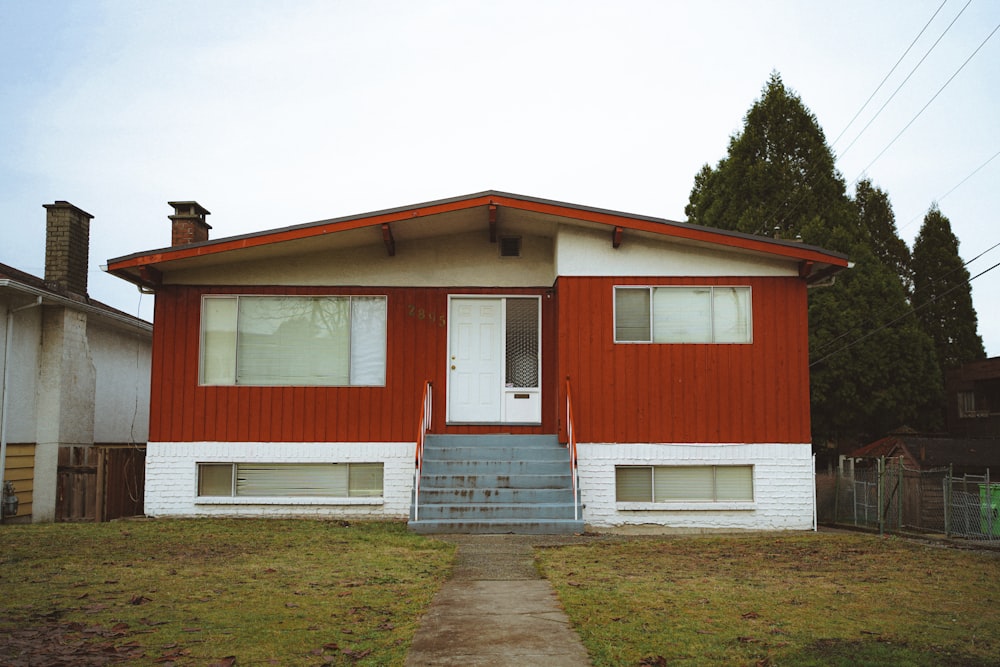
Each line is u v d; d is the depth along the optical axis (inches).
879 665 236.5
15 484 639.8
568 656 244.5
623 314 614.2
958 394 1346.0
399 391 636.7
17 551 429.4
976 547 533.6
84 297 752.3
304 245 618.2
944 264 1531.7
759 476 603.5
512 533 530.9
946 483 597.3
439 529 529.3
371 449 628.7
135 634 262.1
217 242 590.2
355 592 332.2
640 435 605.3
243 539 486.0
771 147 1266.0
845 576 380.5
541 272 653.3
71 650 242.4
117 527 548.7
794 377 609.6
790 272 615.2
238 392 631.8
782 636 267.9
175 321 636.7
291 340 639.1
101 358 791.7
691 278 614.9
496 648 252.2
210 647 248.4
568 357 609.9
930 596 335.3
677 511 601.3
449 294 649.6
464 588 345.4
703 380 609.9
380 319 644.1
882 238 1557.6
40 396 671.8
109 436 804.6
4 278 596.7
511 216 607.2
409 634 267.9
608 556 435.8
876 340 1103.0
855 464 1008.9
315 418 631.8
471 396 642.8
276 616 288.5
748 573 385.7
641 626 278.8
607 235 617.9
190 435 627.2
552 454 601.3
